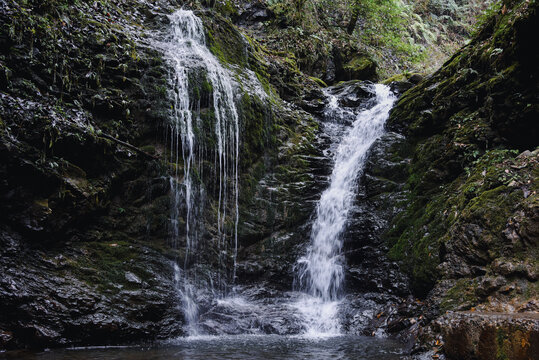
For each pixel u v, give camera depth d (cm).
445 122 724
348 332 592
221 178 718
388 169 771
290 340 533
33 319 452
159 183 635
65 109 550
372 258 707
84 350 457
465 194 560
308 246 779
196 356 435
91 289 509
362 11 1414
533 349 279
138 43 679
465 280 488
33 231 488
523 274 423
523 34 524
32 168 489
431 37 1750
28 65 530
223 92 745
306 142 890
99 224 570
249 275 721
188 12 829
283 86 986
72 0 635
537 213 432
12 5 532
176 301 576
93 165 565
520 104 549
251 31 1157
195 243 663
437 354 399
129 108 623
